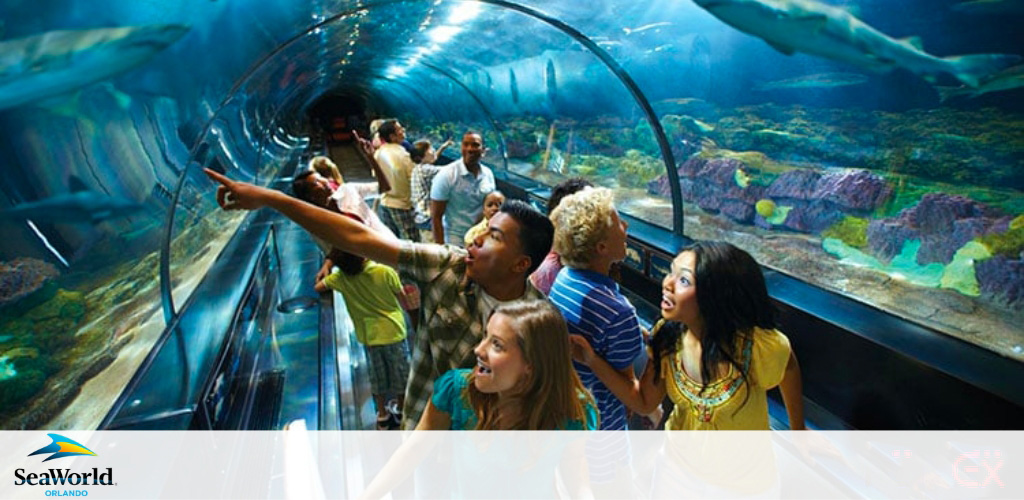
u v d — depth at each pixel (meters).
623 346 1.80
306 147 15.46
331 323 4.29
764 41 3.44
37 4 1.22
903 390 2.41
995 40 2.26
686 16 3.85
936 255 2.87
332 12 4.32
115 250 2.11
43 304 1.67
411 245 1.71
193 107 2.81
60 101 1.57
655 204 5.93
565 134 8.20
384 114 26.05
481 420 1.34
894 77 2.86
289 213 1.65
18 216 1.54
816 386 2.94
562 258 1.91
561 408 1.32
